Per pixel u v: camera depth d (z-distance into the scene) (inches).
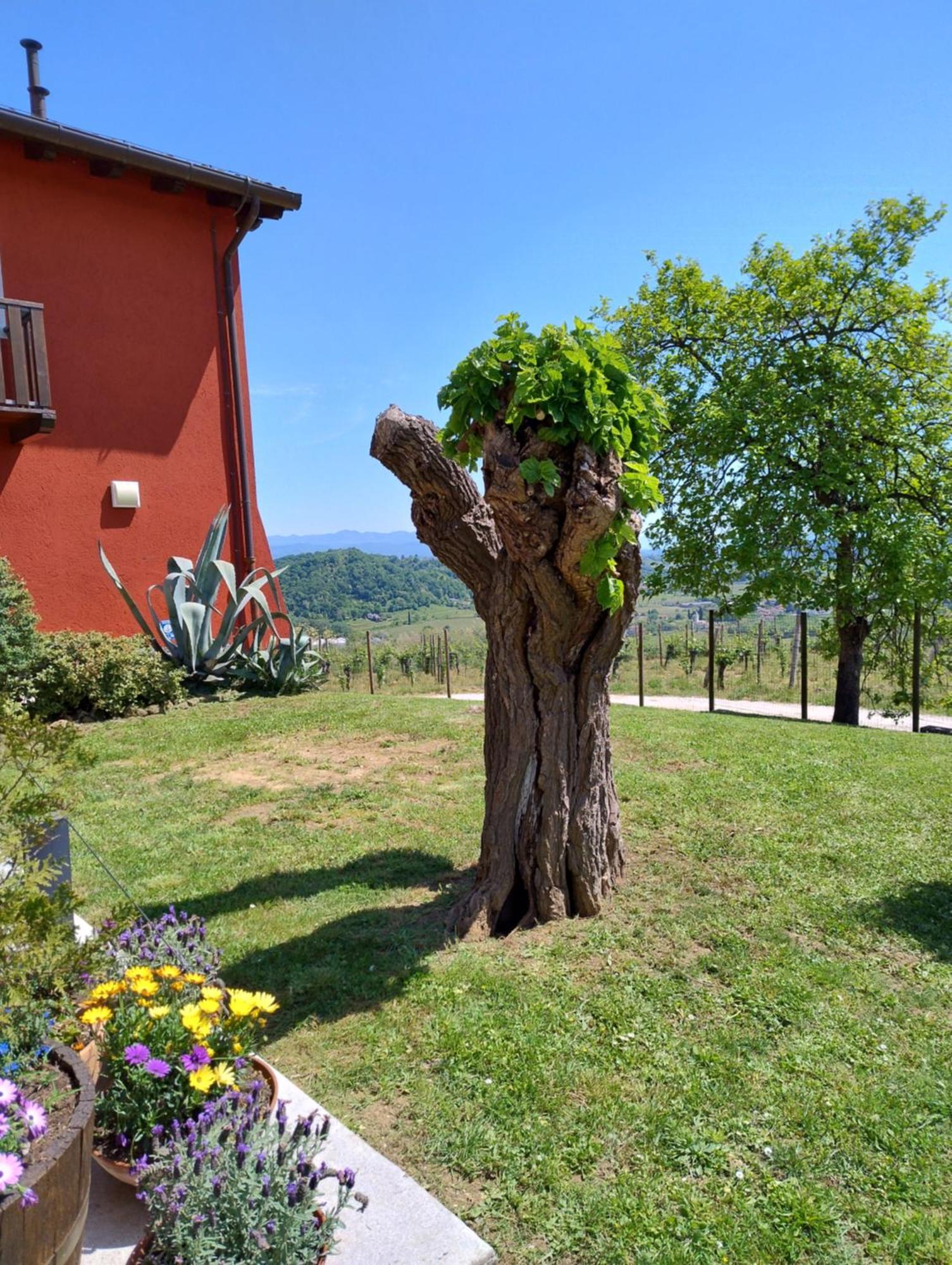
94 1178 93.8
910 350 475.2
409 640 1188.5
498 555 159.6
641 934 148.7
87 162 409.1
